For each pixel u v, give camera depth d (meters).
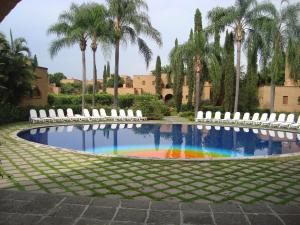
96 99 27.33
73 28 19.38
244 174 6.20
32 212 3.51
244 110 23.53
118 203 3.85
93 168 6.48
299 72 18.73
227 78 23.16
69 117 17.47
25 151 8.27
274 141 13.20
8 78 16.20
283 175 6.14
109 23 19.48
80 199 3.96
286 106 24.36
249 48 19.31
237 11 18.92
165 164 6.96
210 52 20.83
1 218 3.33
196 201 4.58
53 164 6.81
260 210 3.65
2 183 5.31
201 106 25.08
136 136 14.45
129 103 28.81
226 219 3.39
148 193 4.91
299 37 17.95
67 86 40.78
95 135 14.34
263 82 26.72
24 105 18.91
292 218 3.42
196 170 6.46
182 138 14.09
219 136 14.64
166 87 38.09
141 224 3.25
